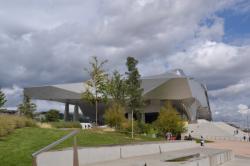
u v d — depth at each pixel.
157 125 47.78
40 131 21.41
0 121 18.88
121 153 17.59
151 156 18.70
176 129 47.09
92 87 42.59
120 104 44.56
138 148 19.36
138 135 39.06
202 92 105.50
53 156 12.77
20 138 17.89
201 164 15.70
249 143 47.38
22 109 55.72
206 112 114.25
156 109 90.38
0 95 46.12
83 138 21.78
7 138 17.47
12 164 12.50
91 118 99.62
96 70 40.78
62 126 38.31
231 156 25.08
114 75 46.03
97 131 31.61
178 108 95.69
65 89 88.06
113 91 45.22
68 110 97.19
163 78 83.50
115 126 41.84
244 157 27.12
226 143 47.12
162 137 44.91
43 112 78.38
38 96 91.56
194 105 97.56
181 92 87.38
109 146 16.84
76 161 7.25
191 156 17.95
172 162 14.34
